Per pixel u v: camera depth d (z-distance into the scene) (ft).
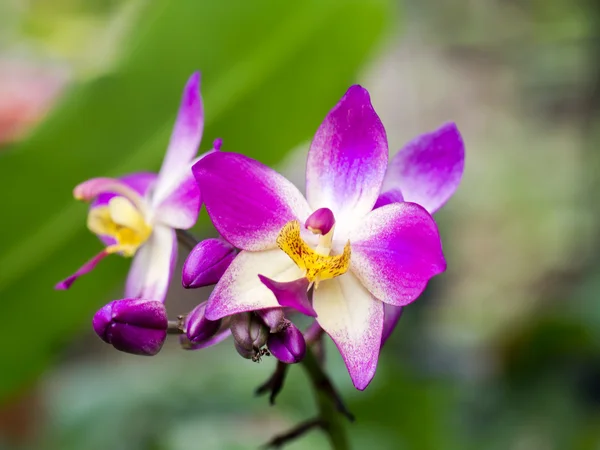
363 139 0.69
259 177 0.68
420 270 0.66
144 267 0.76
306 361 0.72
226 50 0.93
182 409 1.18
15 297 0.91
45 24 1.63
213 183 0.67
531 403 1.19
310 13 0.93
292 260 0.68
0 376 0.93
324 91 0.94
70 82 0.93
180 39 0.93
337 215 0.70
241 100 0.93
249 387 1.19
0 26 1.64
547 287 1.86
